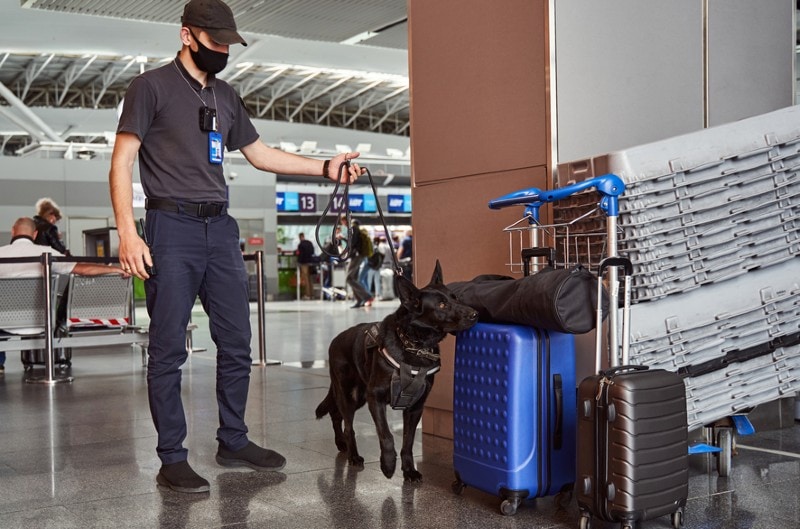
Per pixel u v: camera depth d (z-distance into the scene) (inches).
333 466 139.4
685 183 113.0
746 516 106.2
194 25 126.0
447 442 159.8
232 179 952.3
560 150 142.5
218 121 132.8
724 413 120.3
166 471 126.1
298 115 1147.9
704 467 132.5
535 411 109.0
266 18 384.5
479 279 126.8
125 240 121.6
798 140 119.3
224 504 116.5
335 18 385.1
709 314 117.8
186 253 128.4
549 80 142.1
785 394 124.1
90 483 129.3
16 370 297.0
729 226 117.0
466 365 117.0
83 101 976.9
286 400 211.8
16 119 815.7
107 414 195.5
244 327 137.7
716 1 157.9
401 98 1020.5
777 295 121.6
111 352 365.1
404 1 358.6
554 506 114.5
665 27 153.2
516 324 111.8
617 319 106.8
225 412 138.4
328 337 407.5
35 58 755.4
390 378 121.3
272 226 976.9
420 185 173.3
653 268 112.3
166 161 127.6
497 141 154.3
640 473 95.8
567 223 115.0
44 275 253.6
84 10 366.9
